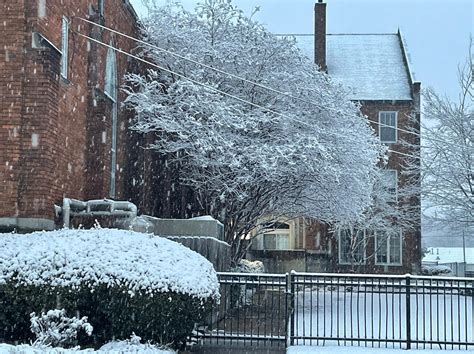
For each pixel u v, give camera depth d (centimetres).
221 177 1991
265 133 2022
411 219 3500
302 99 1958
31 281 1065
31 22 1416
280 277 1275
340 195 2117
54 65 1440
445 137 2516
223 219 2086
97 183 1780
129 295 1053
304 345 1232
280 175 1952
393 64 4247
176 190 2295
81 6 1727
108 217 1570
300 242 3697
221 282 1279
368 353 1169
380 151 2350
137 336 1041
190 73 2112
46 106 1403
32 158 1395
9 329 1076
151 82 2089
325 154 1906
